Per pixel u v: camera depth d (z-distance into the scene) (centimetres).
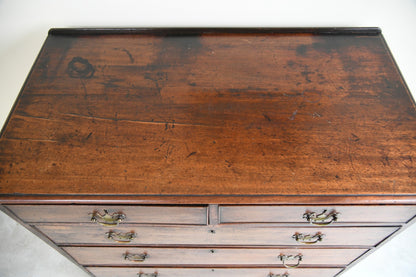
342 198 65
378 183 67
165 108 82
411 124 77
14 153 71
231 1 97
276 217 74
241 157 72
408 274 131
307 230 82
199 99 83
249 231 82
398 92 83
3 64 112
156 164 71
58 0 96
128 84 86
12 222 146
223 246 92
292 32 99
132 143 74
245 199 66
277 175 69
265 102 83
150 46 96
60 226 80
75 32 98
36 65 90
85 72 89
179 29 99
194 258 101
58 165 70
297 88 85
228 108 82
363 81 86
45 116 79
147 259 102
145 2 97
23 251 138
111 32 99
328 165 70
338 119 78
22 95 83
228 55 93
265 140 75
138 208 70
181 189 67
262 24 103
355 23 102
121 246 93
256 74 89
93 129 77
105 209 71
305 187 67
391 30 103
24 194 66
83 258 102
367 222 77
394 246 141
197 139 75
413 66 114
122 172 69
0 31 103
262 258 100
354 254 98
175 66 91
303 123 78
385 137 75
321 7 98
